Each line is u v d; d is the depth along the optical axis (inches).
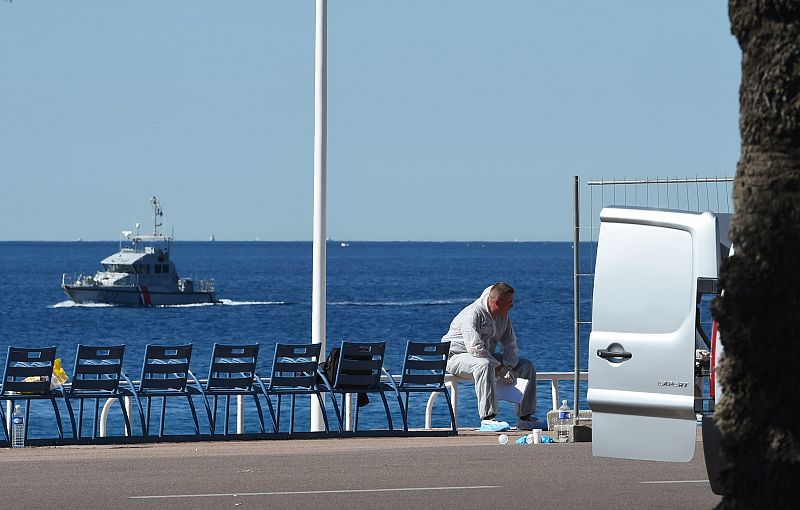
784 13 642.8
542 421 1786.4
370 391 1614.2
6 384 1501.0
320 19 1776.6
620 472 1149.7
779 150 647.1
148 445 1448.1
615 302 1034.7
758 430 649.6
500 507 951.0
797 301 644.1
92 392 1533.0
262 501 975.0
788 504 639.1
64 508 941.2
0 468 1167.6
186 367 1583.4
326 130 1768.0
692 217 1015.6
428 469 1168.2
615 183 1396.4
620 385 1026.1
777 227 644.7
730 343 653.9
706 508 949.2
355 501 977.5
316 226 1754.4
